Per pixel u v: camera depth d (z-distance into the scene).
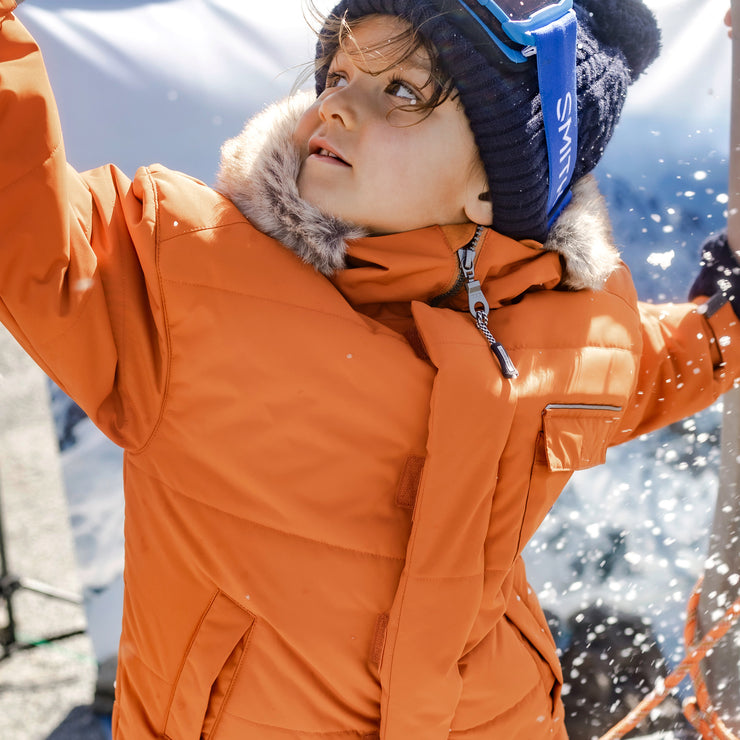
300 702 1.07
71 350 0.99
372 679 1.08
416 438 1.08
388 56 1.06
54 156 0.98
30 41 0.99
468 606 1.07
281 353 1.04
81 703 2.15
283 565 1.06
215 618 1.08
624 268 1.41
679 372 1.42
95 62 2.12
